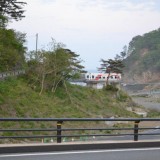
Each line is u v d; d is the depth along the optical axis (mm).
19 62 76875
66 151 13547
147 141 14891
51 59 75188
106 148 14242
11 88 61031
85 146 13938
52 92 73562
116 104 95938
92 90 94312
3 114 49281
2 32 67312
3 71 65938
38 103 62062
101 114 78562
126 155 13148
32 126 49344
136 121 14820
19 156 12445
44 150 13352
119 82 129375
